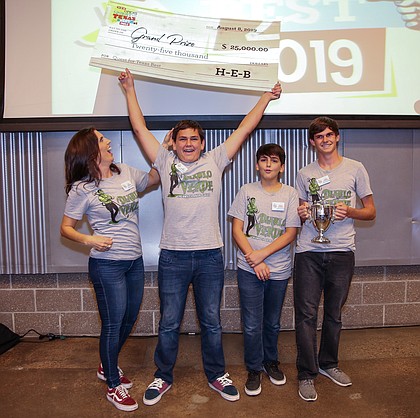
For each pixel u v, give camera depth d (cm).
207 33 247
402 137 286
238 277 225
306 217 212
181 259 208
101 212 203
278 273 220
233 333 299
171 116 269
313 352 216
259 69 243
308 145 283
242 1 267
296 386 226
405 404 207
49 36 267
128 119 268
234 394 213
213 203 211
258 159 223
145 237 286
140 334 297
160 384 216
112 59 239
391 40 272
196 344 281
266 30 248
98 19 268
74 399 217
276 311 226
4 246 285
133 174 222
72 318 297
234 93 269
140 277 219
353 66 271
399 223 291
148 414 203
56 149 279
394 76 273
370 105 272
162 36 245
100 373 235
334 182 218
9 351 274
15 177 281
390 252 292
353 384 227
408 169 288
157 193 284
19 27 267
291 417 199
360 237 290
